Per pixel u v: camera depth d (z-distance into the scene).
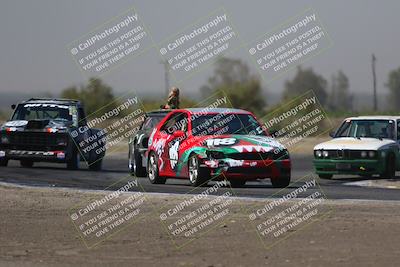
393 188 44.34
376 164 50.62
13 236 29.86
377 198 38.72
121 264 25.72
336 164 51.00
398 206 35.12
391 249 26.89
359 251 26.70
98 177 50.62
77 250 27.78
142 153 49.75
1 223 32.03
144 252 27.34
